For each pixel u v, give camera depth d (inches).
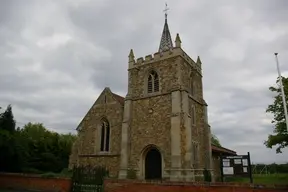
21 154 1120.2
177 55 1000.9
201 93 1179.9
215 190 480.4
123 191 583.8
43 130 1956.2
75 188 663.1
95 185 631.2
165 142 912.9
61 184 698.8
